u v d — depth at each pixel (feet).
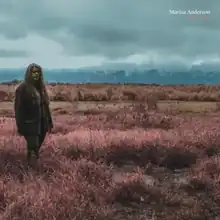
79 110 80.28
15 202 20.52
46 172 26.61
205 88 127.34
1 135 43.75
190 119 60.90
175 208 23.35
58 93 104.63
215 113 75.46
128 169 30.71
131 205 23.49
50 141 35.86
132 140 37.47
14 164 28.09
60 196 21.93
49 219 19.47
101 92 110.01
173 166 32.45
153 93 106.32
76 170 26.91
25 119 27.86
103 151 33.45
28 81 27.86
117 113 62.90
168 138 39.17
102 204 22.76
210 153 35.68
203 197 25.32
